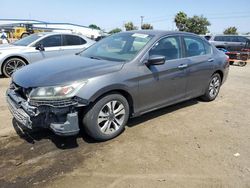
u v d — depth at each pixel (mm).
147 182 2961
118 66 3871
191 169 3246
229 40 17719
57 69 3707
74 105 3301
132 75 3918
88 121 3590
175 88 4773
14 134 3996
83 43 9117
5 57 7820
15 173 3043
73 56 4656
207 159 3496
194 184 2963
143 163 3334
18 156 3402
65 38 8750
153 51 4324
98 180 2969
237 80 9328
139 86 4043
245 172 3238
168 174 3125
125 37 4750
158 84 4363
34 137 3914
